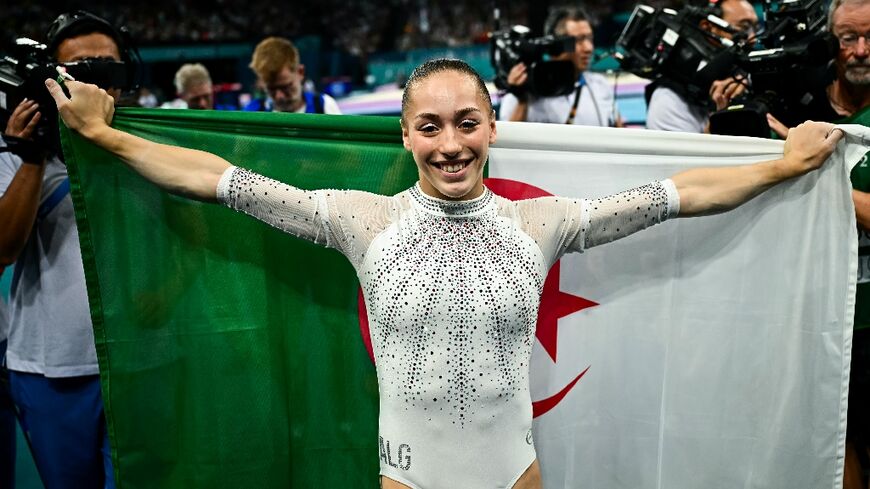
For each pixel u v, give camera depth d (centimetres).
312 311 247
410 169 243
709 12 390
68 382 262
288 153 239
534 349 252
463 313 203
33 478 375
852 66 271
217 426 245
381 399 217
